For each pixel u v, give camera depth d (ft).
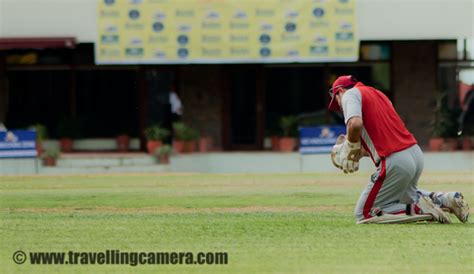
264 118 230.48
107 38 214.90
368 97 83.76
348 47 217.36
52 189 125.39
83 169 195.83
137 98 226.99
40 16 213.87
